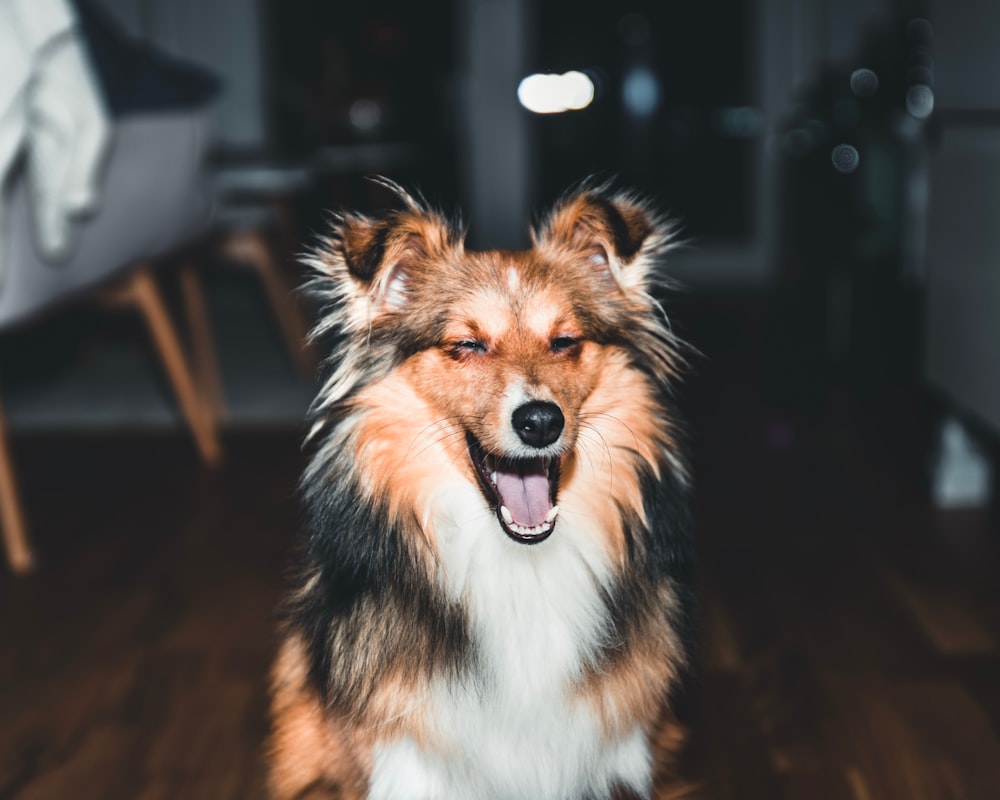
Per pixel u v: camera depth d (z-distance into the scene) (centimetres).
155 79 163
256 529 136
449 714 83
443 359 85
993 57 120
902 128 219
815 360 214
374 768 84
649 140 321
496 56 310
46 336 221
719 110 315
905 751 96
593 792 85
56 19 117
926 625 114
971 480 140
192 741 99
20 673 109
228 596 121
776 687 105
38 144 120
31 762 97
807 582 122
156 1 256
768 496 144
